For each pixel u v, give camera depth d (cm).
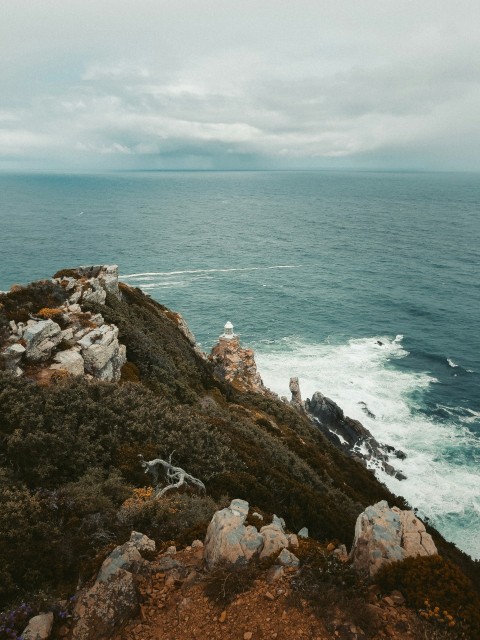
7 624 805
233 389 4562
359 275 12781
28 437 1470
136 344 3127
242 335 8538
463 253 15162
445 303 10262
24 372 2136
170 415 2028
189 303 10444
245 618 799
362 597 841
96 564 955
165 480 1566
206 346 8094
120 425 1814
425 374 6900
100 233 18800
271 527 1072
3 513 1104
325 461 3375
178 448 1783
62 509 1188
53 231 18875
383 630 779
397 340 8269
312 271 13312
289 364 7212
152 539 1134
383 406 5928
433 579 881
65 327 2711
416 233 19388
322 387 6419
